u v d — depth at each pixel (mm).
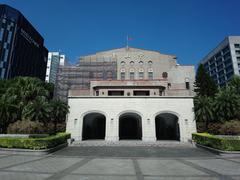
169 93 35281
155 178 9164
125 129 36031
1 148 17500
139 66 55375
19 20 61625
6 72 54438
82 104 29578
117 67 55250
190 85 50594
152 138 27891
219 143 17391
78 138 28297
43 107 28547
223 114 30859
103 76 50688
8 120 29172
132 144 25141
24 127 26812
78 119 29031
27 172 10195
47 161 13656
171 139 33344
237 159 14852
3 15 57375
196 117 29750
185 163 13141
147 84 35969
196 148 22422
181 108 29281
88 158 15133
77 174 9859
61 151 19359
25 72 65688
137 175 9719
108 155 16781
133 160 14273
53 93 48469
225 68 89688
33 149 17234
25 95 30375
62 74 50188
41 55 79625
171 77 51906
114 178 9141
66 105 32344
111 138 28094
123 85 35406
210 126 31500
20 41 62062
